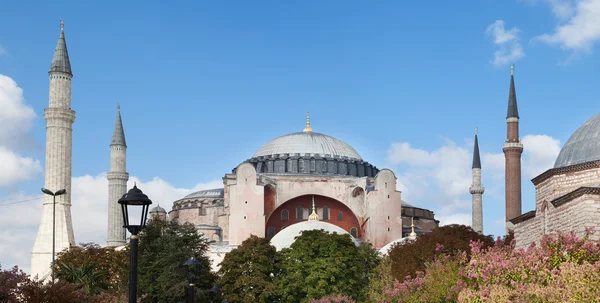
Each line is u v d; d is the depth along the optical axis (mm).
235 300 84062
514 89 110875
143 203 28719
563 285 35531
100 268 82938
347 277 86188
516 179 107438
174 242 82812
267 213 125625
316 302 73500
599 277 34781
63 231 123562
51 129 125875
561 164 59500
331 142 142625
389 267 88062
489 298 35781
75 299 44844
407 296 56312
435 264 57719
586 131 59312
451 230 84312
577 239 40750
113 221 146625
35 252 122438
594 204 49906
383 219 123750
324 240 87062
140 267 83250
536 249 40750
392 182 125688
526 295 34938
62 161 125625
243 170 121188
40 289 43062
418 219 141875
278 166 135500
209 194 146375
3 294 41625
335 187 128750
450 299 49062
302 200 129250
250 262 87125
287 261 88688
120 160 150125
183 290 77500
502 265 39469
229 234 119812
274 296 85312
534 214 62906
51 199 124438
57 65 127688
